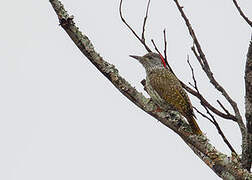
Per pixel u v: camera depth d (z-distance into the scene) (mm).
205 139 7434
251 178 6949
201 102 7828
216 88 7402
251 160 7211
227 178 7266
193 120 7641
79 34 7215
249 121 6926
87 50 7320
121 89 7598
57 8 7066
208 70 7426
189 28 7535
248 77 6668
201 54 7461
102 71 7453
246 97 6844
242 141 7285
